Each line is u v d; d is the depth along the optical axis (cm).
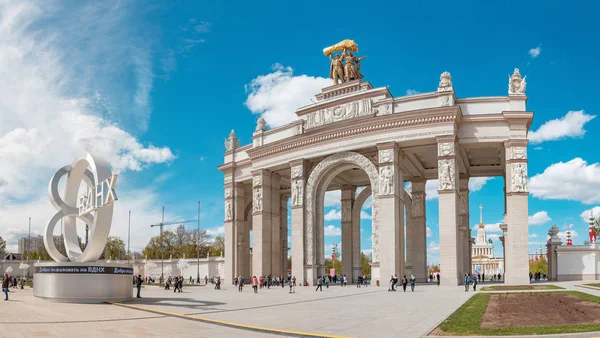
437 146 5272
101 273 3275
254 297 3812
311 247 5734
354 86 5906
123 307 2877
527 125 5141
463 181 6462
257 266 6169
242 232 6969
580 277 5188
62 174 3747
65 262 3325
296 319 2219
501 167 6391
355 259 6869
